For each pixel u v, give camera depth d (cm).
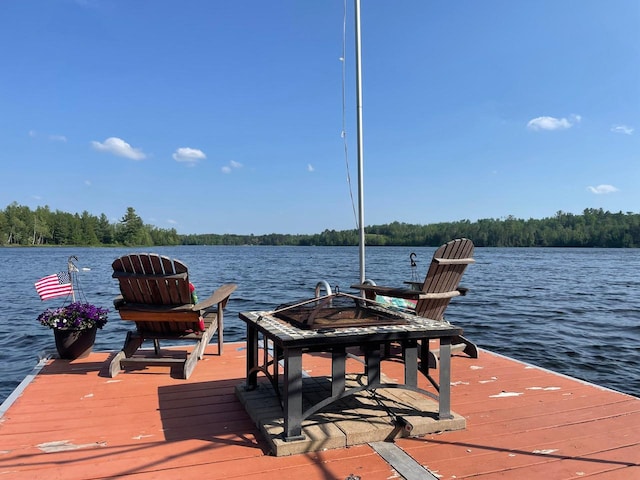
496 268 3044
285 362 241
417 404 301
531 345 758
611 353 709
